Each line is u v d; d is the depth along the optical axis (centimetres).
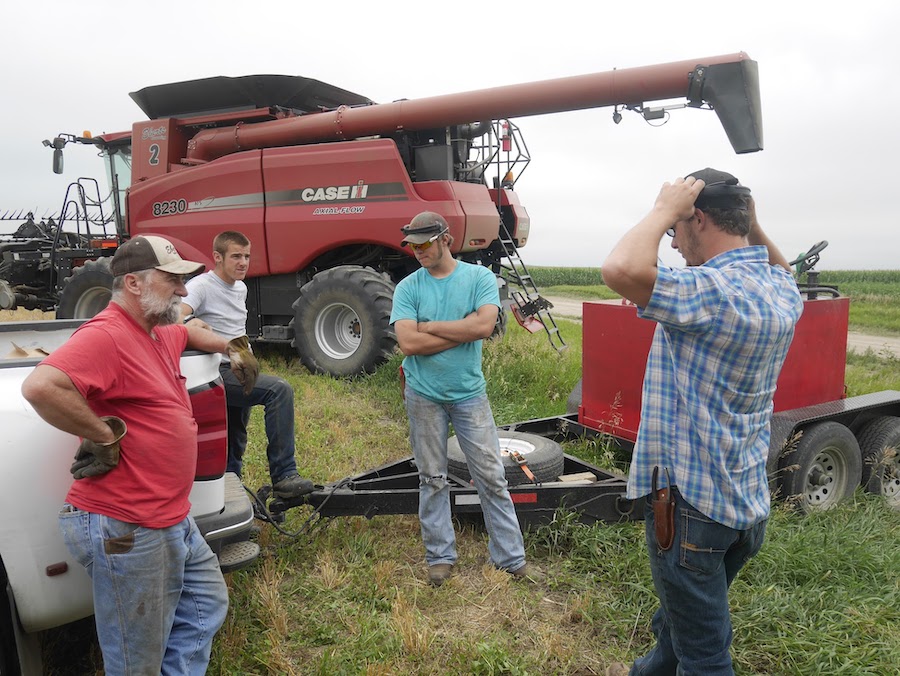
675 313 195
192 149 911
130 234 954
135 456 219
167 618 231
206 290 402
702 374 204
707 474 206
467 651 297
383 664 285
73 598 241
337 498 393
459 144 848
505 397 727
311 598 341
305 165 823
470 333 343
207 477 275
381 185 788
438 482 361
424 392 355
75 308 967
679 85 618
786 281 218
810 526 414
